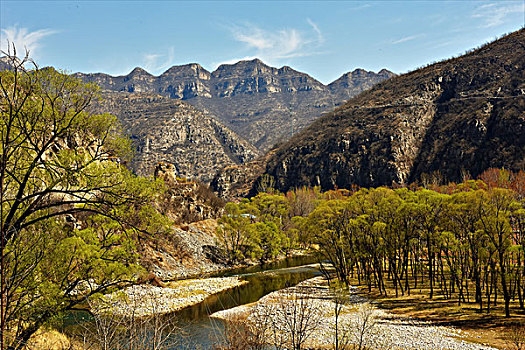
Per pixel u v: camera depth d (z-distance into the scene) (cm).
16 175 1766
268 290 5869
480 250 4056
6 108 1700
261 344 1638
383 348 3142
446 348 3116
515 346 2950
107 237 2581
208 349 2552
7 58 1362
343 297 2120
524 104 16725
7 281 1344
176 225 9869
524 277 4278
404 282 5953
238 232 9788
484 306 4191
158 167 11312
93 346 1441
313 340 3247
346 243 6031
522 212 3825
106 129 2166
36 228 1891
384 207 5403
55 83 1906
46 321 1956
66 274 2156
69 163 1948
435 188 11775
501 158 15675
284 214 14250
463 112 19462
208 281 6719
